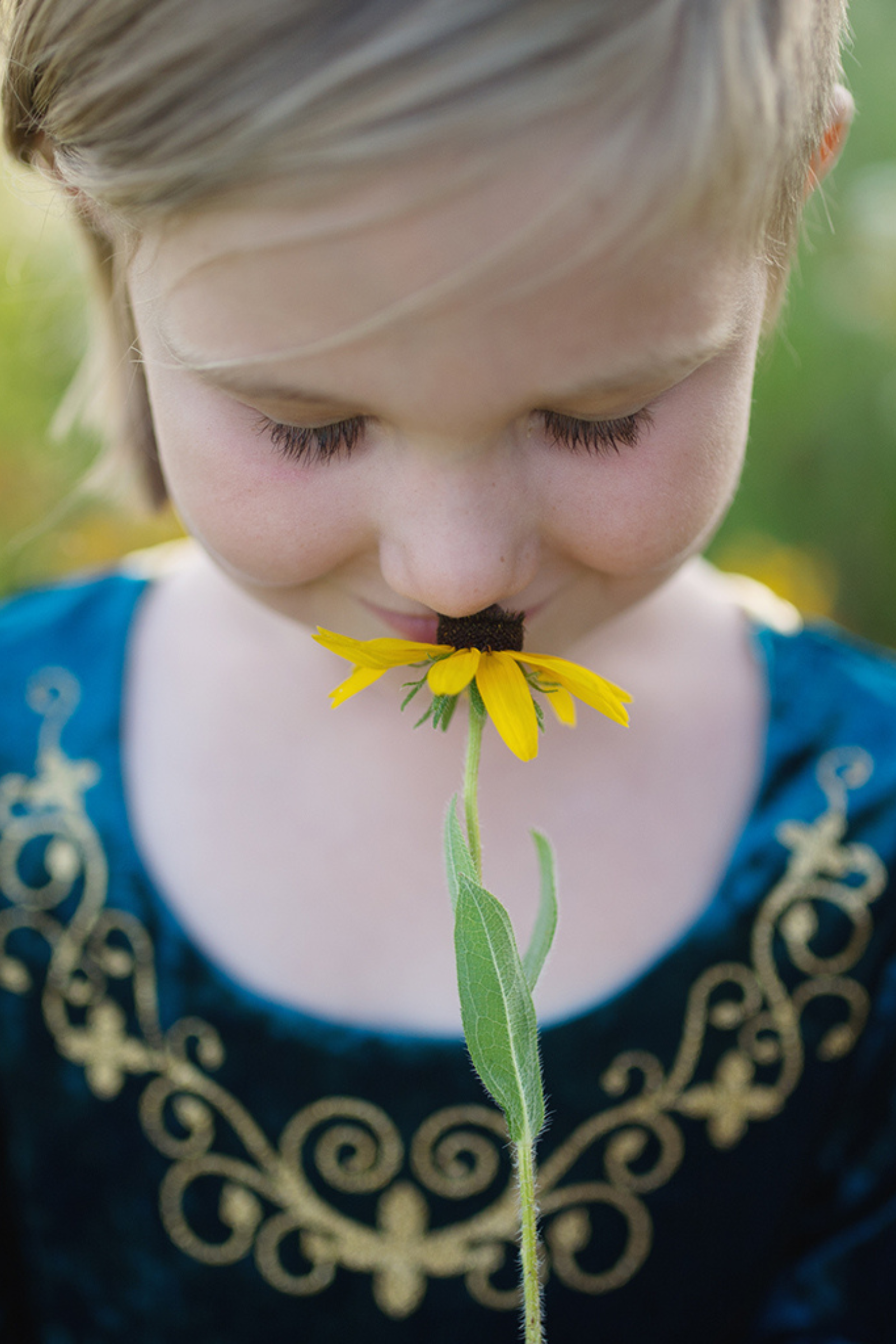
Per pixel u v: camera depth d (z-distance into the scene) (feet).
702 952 1.84
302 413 1.37
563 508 1.41
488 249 1.25
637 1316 1.86
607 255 1.26
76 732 1.95
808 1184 1.91
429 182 1.23
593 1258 1.84
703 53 1.24
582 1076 1.82
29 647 2.02
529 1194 1.34
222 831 1.88
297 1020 1.82
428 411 1.32
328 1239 1.83
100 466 2.09
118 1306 1.88
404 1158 1.81
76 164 1.40
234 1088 1.84
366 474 1.41
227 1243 1.85
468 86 1.21
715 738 1.90
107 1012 1.87
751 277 1.38
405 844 1.84
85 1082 1.88
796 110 1.34
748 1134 1.85
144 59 1.27
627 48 1.22
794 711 1.92
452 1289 1.82
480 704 1.39
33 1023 1.89
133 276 1.44
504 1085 1.34
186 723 1.93
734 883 1.86
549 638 1.54
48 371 3.86
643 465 1.42
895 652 4.34
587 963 1.83
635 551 1.44
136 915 1.87
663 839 1.86
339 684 1.87
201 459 1.45
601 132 1.23
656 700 1.90
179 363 1.38
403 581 1.41
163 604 2.03
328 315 1.29
